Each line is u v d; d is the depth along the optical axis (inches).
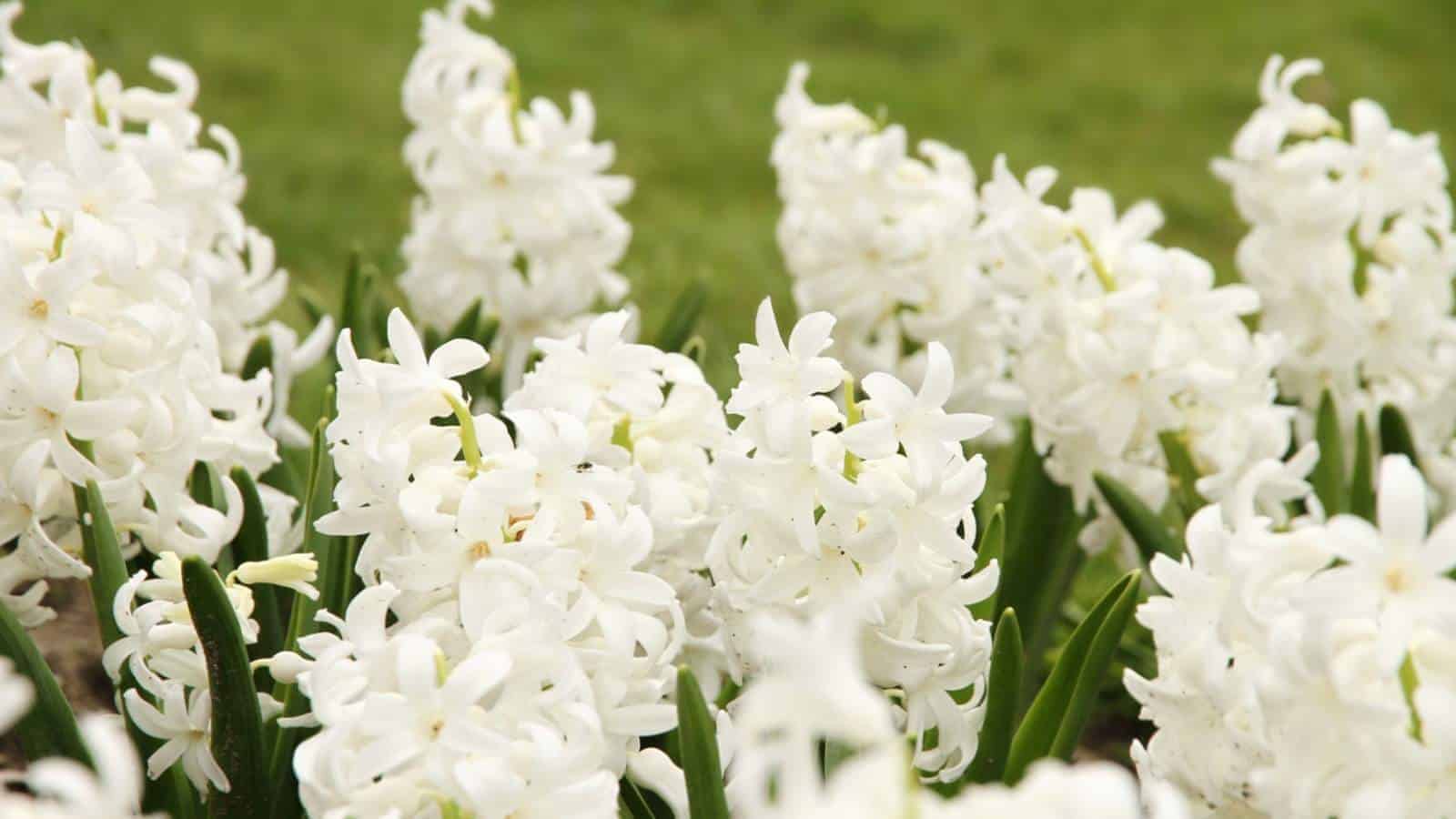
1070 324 131.5
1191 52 517.7
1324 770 80.0
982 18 539.8
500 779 74.8
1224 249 346.9
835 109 161.5
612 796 79.0
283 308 257.3
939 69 480.4
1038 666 144.5
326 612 97.2
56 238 104.1
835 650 55.6
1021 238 134.7
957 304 151.8
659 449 107.7
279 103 392.5
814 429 92.0
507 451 91.2
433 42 160.6
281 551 118.4
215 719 93.2
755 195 364.2
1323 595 75.4
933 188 153.6
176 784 99.9
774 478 90.5
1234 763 89.4
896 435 90.4
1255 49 520.7
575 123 159.0
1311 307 150.1
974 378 149.7
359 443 89.4
